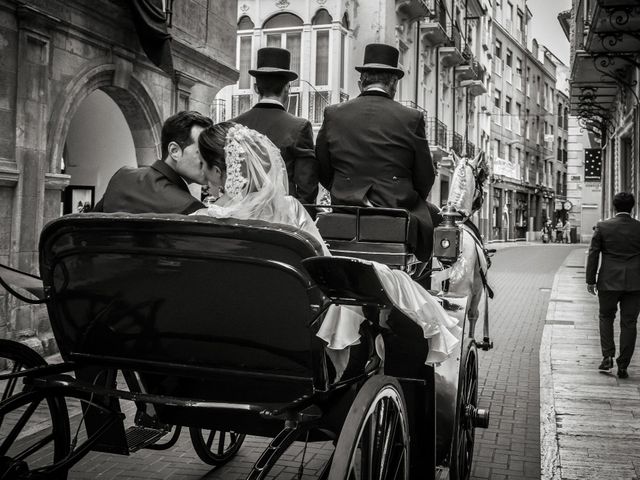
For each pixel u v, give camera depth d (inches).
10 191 317.4
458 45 1412.4
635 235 301.6
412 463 150.5
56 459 135.6
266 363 115.5
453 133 1310.3
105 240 113.0
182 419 139.5
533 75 2258.9
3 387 247.8
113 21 380.2
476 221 1641.2
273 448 109.1
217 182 127.6
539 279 783.7
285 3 899.4
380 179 168.2
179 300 114.1
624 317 301.7
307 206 165.3
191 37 461.1
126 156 447.5
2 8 307.3
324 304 107.0
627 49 592.4
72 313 122.4
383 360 139.4
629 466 194.1
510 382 303.7
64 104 348.2
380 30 946.1
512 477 190.7
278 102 185.5
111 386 134.6
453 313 173.0
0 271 133.3
